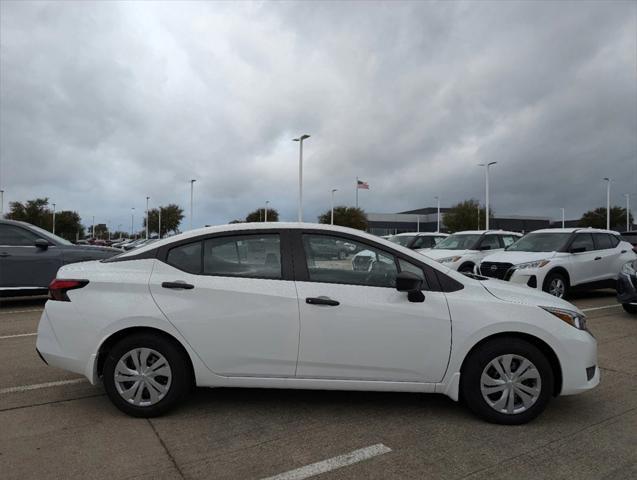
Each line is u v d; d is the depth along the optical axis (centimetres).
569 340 403
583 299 1194
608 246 1172
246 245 425
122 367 407
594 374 416
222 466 333
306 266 418
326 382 406
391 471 328
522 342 401
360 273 419
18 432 384
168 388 408
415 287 390
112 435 379
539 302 414
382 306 402
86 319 408
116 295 411
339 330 400
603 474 326
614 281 1156
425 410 433
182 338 403
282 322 402
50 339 419
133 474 321
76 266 445
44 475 318
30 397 462
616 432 391
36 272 980
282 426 398
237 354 404
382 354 402
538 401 399
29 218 7738
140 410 407
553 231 1189
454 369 404
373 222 8919
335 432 387
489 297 413
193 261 421
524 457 348
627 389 496
